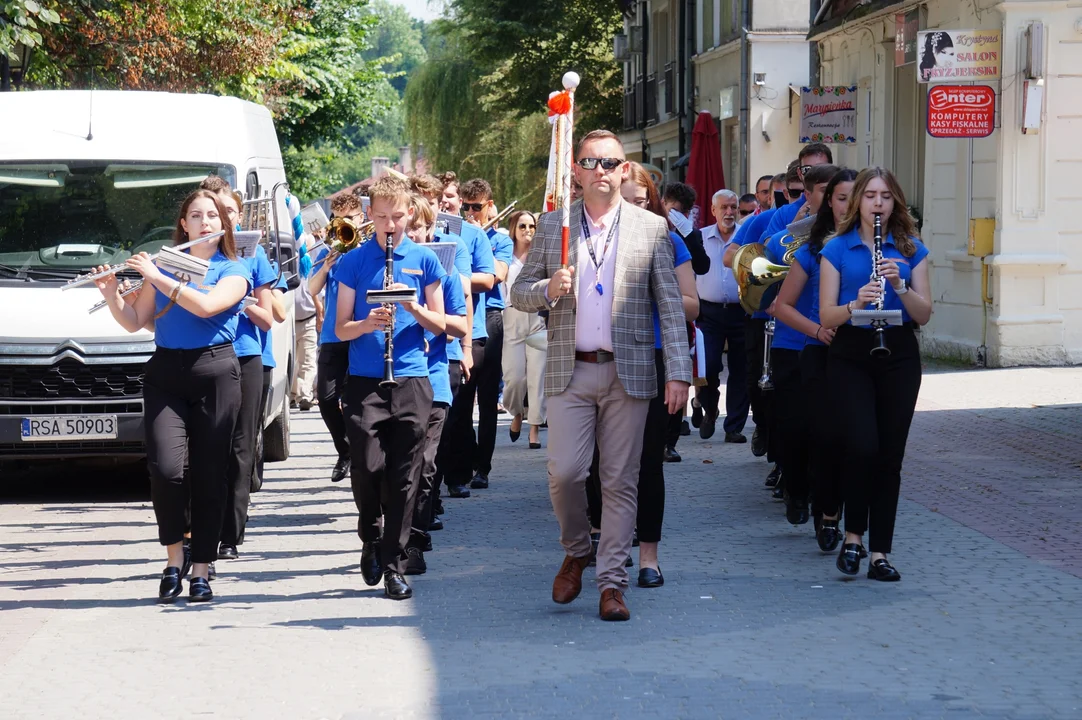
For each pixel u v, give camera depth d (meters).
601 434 6.30
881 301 6.79
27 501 9.94
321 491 10.30
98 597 6.99
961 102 16.11
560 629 6.15
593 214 6.34
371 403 6.79
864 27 20.73
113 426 9.46
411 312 6.73
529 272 6.32
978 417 12.67
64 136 10.55
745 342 10.89
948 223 17.80
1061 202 16.34
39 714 5.12
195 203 6.70
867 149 20.94
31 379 9.44
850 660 5.57
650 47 35.72
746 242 9.20
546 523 8.81
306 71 33.66
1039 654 5.62
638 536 6.93
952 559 7.40
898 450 6.93
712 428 12.09
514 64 39.06
